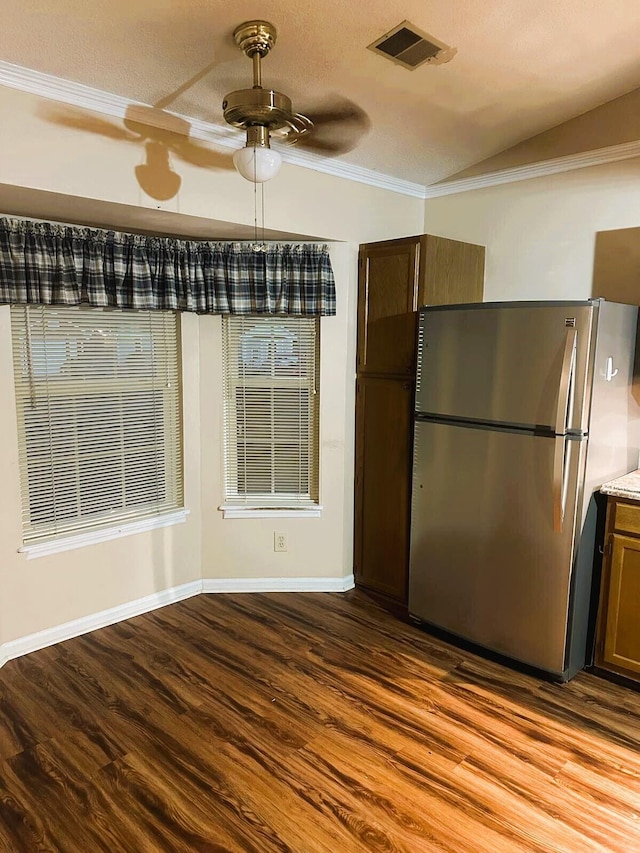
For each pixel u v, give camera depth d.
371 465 3.51
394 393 3.32
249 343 3.53
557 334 2.48
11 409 2.77
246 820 1.90
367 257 3.39
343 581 3.68
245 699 2.54
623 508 2.57
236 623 3.24
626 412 2.82
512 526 2.71
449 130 3.04
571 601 2.60
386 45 2.25
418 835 1.84
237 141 2.88
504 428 2.69
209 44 2.15
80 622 3.11
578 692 2.62
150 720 2.39
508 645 2.80
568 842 1.82
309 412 3.59
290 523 3.62
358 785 2.05
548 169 3.20
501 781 2.07
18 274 2.65
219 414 3.54
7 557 2.81
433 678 2.71
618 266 3.01
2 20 1.93
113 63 2.22
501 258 3.46
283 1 1.95
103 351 3.14
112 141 2.48
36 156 2.28
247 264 3.30
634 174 2.91
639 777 2.10
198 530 3.61
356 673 2.75
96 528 3.16
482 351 2.72
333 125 2.90
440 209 3.73
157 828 1.87
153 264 3.09
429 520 3.05
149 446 3.39
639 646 2.58
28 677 2.69
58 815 1.91
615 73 2.63
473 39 2.25
